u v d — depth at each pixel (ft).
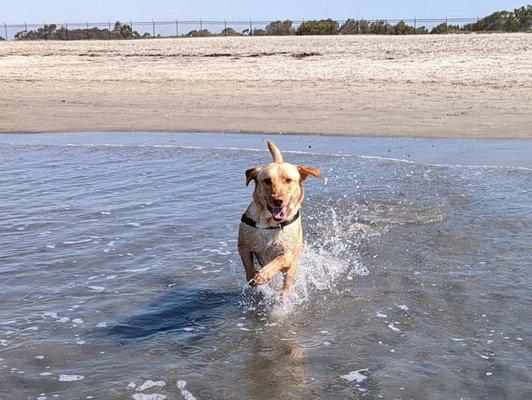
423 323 6.34
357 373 5.43
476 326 6.23
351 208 10.56
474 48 37.55
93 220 9.98
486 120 18.15
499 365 5.46
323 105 22.27
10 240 9.06
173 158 14.84
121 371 5.56
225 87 27.94
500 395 5.01
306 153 14.97
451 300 6.84
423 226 9.44
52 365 5.67
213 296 7.19
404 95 23.75
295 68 32.76
